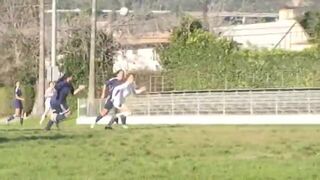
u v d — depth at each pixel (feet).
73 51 432.66
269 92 297.12
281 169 85.10
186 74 398.62
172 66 403.54
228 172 83.46
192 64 397.80
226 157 99.96
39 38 406.82
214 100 303.07
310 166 87.76
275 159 96.37
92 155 103.09
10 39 452.35
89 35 437.99
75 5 474.49
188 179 78.95
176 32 406.82
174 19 562.66
